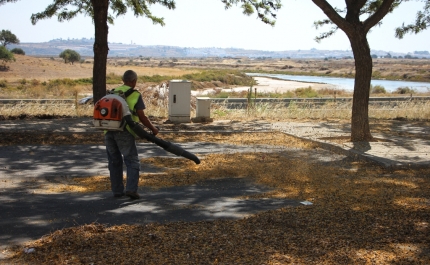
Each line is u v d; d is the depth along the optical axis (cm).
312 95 3772
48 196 676
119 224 536
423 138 1294
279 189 724
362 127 1216
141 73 7444
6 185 743
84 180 787
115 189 673
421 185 749
